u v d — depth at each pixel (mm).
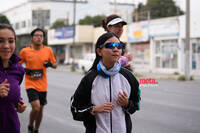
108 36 3922
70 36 52969
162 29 34375
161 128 9070
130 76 4145
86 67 36719
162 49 34969
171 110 11867
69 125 9508
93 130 4039
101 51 3971
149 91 18000
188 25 25828
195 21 30938
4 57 3957
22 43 87125
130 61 5238
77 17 84000
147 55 37094
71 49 58281
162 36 34469
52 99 14609
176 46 33125
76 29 50812
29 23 84250
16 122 4156
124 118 4094
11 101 4066
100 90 3955
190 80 26125
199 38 30953
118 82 4027
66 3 83312
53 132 8680
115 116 3980
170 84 22953
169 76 30250
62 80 26016
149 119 10266
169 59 34125
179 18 32281
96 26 50469
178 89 19266
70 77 30031
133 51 39469
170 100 14406
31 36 8125
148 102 13758
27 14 85188
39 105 7797
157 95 16203
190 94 16734
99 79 3977
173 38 33156
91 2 84562
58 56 65938
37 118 8133
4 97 3980
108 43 3871
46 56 8156
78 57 55938
